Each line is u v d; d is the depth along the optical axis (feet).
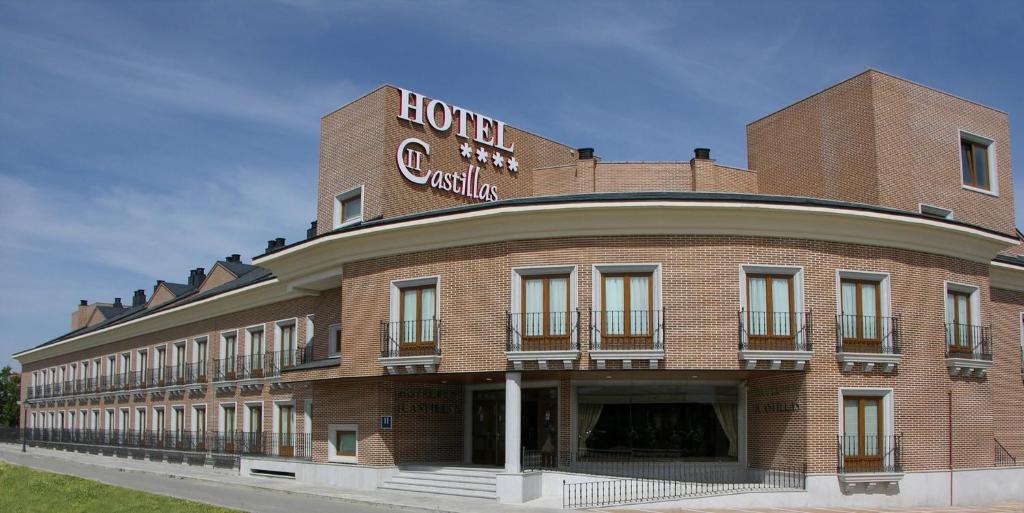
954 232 101.04
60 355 248.32
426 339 101.45
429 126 128.98
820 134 127.75
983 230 102.78
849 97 122.93
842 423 93.71
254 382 143.23
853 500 92.89
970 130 127.85
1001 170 130.72
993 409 118.11
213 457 150.82
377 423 108.88
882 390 96.17
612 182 138.00
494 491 95.50
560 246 94.73
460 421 115.96
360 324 108.06
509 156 142.41
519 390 94.99
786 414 95.09
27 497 94.38
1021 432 120.57
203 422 162.40
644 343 91.50
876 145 117.91
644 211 91.97
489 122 139.44
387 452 108.37
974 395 104.27
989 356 105.91
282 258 120.26
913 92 122.83
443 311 99.91
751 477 98.99
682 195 93.35
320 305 129.08
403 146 124.26
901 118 120.88
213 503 92.12
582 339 92.43
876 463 94.89
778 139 135.95
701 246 92.94
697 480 99.19
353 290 109.81
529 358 92.89
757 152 140.36
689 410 100.89
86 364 228.63
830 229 95.14
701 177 135.23
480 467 106.52
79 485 105.09
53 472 130.21
